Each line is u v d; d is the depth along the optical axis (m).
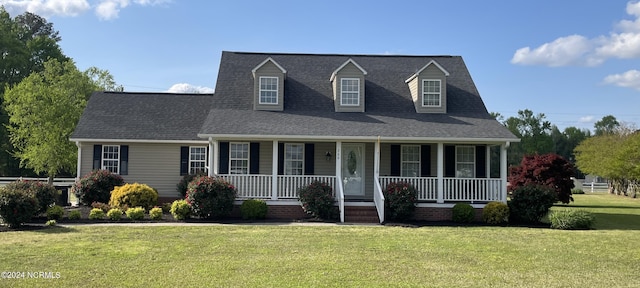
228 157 21.02
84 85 36.62
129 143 23.11
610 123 101.25
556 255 11.90
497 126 20.22
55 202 18.08
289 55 24.95
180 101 25.72
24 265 10.00
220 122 19.58
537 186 18.73
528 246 13.08
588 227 17.08
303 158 21.19
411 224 17.61
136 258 10.79
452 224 17.97
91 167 22.98
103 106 24.86
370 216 18.56
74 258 10.70
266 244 12.73
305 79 23.27
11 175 45.16
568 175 25.95
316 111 21.45
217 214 17.92
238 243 12.83
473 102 22.44
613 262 11.19
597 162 39.16
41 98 30.23
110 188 21.47
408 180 19.56
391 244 13.00
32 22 57.09
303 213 19.00
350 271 9.80
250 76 23.28
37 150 29.34
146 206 19.81
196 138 23.17
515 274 9.85
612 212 24.98
